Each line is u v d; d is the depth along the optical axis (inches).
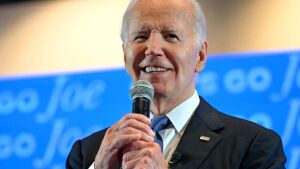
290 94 172.7
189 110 98.3
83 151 102.6
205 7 201.0
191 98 99.7
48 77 203.8
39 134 198.4
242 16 195.6
